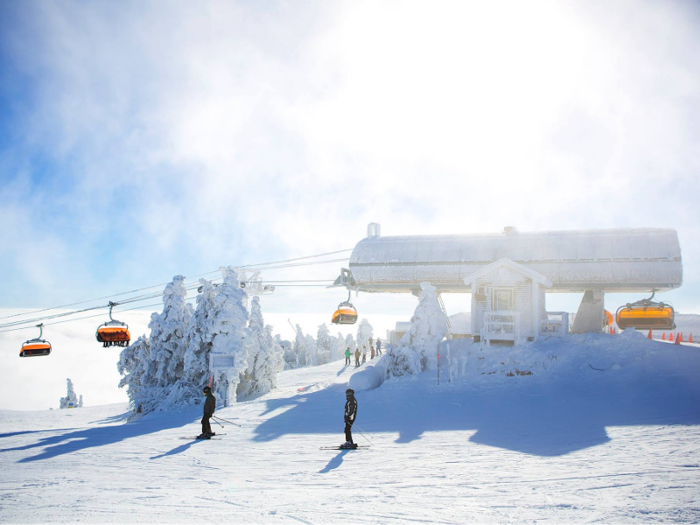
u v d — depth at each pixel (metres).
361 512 8.48
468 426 17.53
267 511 8.79
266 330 38.81
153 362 37.38
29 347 38.69
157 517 8.65
